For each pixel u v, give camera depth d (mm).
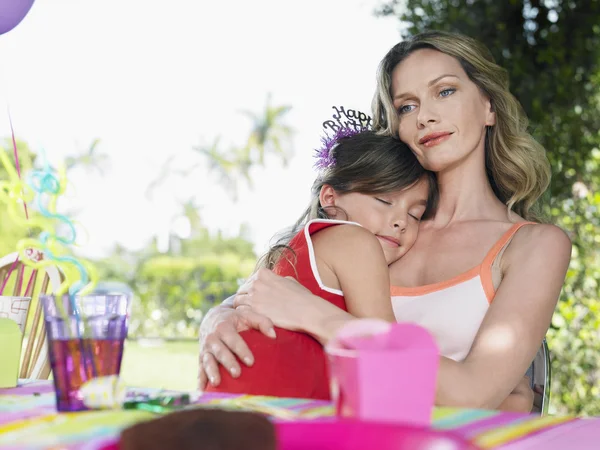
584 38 3523
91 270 1558
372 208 1667
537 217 1842
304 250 1391
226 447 517
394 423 569
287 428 586
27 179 1440
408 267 1716
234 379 1192
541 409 1597
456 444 531
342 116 1861
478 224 1697
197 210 22000
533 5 3514
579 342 3635
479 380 1254
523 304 1413
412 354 642
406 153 1708
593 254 3617
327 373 1222
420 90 1673
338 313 1219
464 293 1578
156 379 8367
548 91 3527
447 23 3576
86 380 827
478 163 1744
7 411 838
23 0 1923
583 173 3572
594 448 673
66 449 646
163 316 11484
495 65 1721
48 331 834
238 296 1339
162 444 516
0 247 13039
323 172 1771
